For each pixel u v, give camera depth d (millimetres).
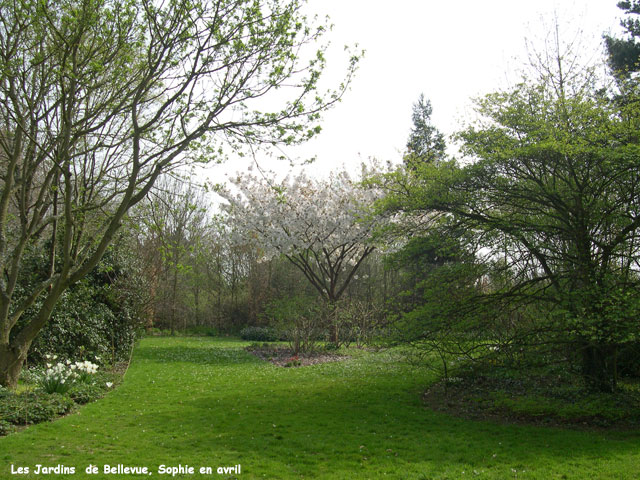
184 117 10133
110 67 10539
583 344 9695
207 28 9625
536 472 6031
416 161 12945
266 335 30016
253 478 5816
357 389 11875
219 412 9359
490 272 10508
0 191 11617
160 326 34594
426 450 7020
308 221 22719
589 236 9508
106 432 7738
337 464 6391
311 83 10164
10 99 10344
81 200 12391
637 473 5934
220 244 33469
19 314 10133
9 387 9695
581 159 9055
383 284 33312
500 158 9469
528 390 10664
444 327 10203
